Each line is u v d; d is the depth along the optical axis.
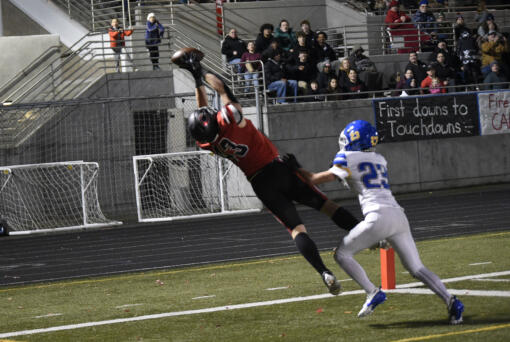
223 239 27.16
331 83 40.34
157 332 12.38
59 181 40.66
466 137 42.31
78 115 41.44
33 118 41.41
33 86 41.06
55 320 14.23
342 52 47.94
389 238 11.43
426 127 41.53
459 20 46.97
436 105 41.69
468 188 41.62
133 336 12.16
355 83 41.00
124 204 41.56
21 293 18.34
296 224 11.88
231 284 17.34
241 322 12.75
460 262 18.08
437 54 43.03
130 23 45.28
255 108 39.31
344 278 17.08
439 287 11.29
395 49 47.91
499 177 43.06
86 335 12.52
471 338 10.24
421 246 21.64
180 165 39.94
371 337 10.82
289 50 42.28
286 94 39.94
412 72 42.12
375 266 18.53
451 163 42.12
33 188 39.91
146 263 22.48
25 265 23.98
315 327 11.87
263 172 12.09
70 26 47.94
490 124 42.53
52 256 25.88
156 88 42.78
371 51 50.06
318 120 39.88
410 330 11.10
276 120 39.12
